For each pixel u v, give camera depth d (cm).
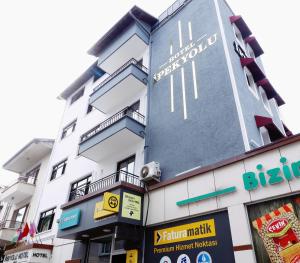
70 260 1184
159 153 1095
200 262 744
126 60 1628
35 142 1986
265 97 1304
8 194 2005
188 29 1344
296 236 607
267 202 681
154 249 880
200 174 848
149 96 1327
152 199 962
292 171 654
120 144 1277
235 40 1259
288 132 1586
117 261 985
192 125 1031
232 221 709
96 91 1526
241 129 861
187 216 827
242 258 650
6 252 1552
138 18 1623
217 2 1275
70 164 1670
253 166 732
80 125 1817
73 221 1067
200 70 1139
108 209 868
